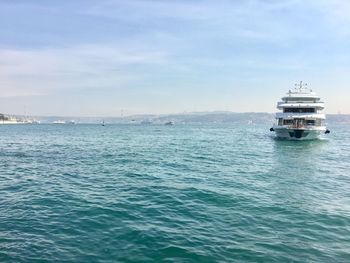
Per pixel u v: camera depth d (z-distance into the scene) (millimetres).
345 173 32125
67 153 48031
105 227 14664
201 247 12586
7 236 13523
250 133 131375
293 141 72812
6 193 21422
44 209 17531
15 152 49219
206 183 25016
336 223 15656
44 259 11469
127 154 46906
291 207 18344
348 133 149375
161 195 20766
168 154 47250
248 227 14898
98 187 23328
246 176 28844
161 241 13102
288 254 12102
